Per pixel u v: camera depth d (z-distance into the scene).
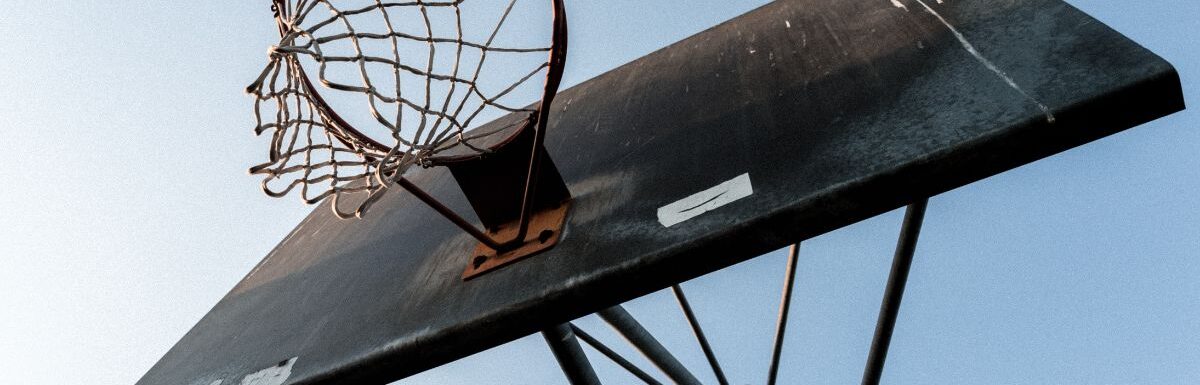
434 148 1.52
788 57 1.94
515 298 1.41
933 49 1.51
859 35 1.83
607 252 1.39
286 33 1.37
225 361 1.91
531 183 1.58
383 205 2.57
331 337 1.69
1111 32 1.19
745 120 1.65
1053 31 1.30
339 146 1.52
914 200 1.17
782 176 1.32
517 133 1.69
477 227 1.87
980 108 1.20
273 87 1.33
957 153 1.14
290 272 2.39
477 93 1.48
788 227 1.22
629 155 1.80
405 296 1.70
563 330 2.15
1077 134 1.09
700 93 2.01
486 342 1.42
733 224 1.26
